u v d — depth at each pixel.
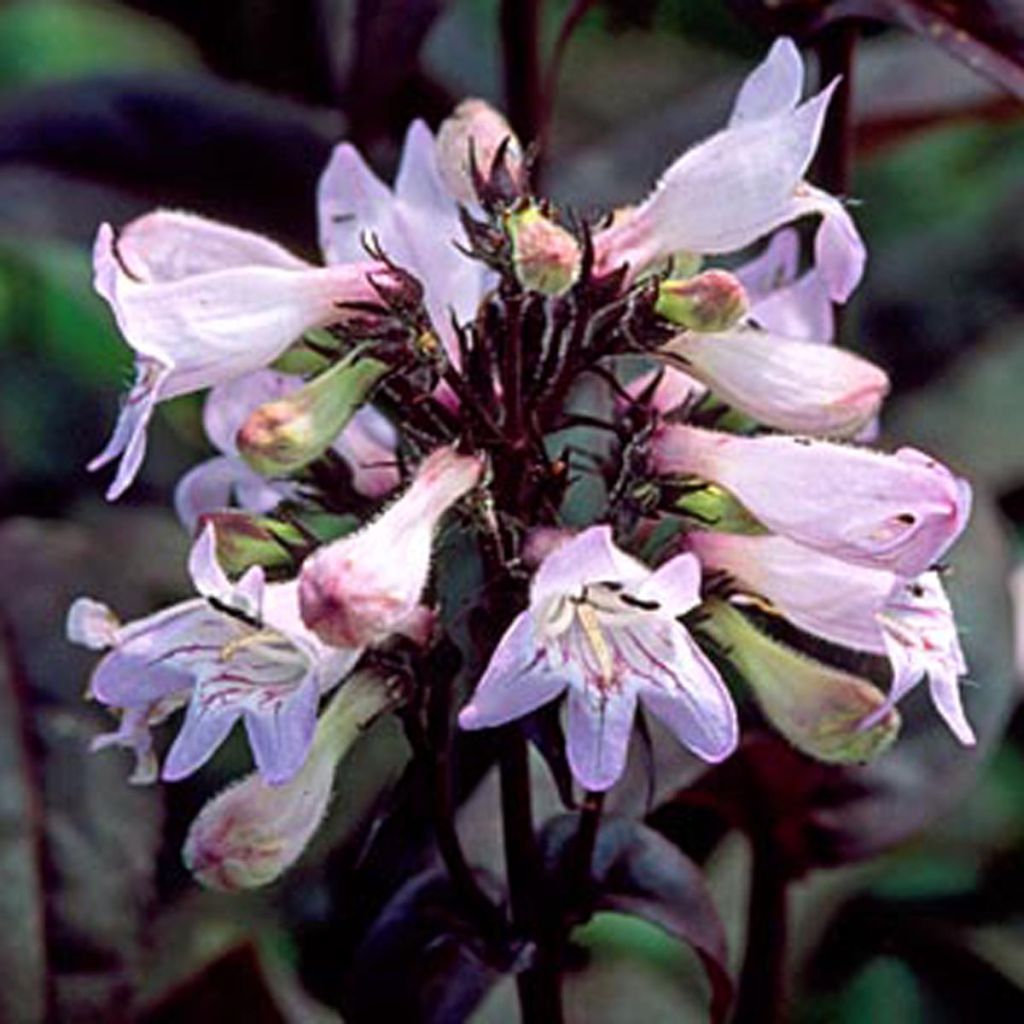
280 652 0.29
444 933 0.32
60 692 0.39
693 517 0.30
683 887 0.33
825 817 0.36
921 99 0.42
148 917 0.38
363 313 0.30
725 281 0.29
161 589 0.43
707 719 0.28
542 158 0.40
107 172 0.42
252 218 0.42
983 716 0.37
